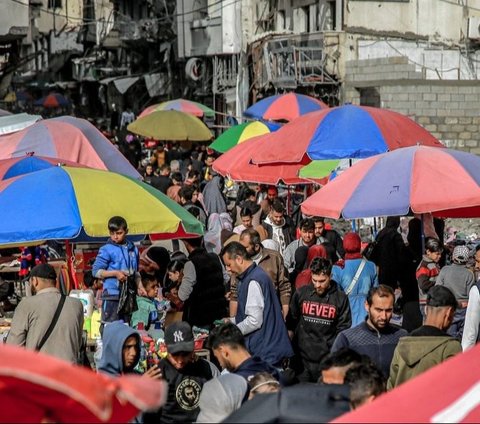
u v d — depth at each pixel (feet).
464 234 72.64
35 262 55.06
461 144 118.11
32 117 68.39
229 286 50.39
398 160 42.96
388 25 132.26
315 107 92.73
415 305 44.98
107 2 232.73
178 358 31.17
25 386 17.56
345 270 42.32
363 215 41.37
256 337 37.65
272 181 63.57
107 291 42.45
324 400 22.52
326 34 130.31
